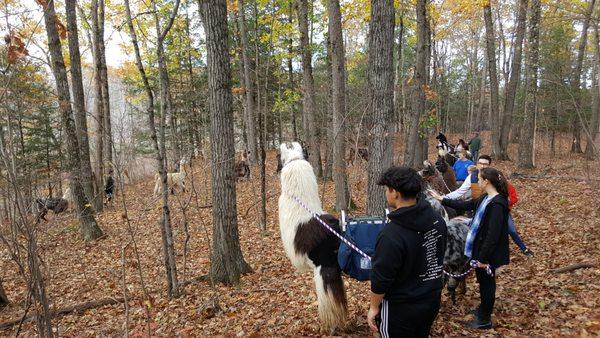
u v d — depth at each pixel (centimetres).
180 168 1449
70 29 1235
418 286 263
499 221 400
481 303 437
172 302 612
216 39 603
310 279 674
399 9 1520
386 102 615
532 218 925
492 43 2083
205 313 554
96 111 1518
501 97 3862
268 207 1318
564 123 2303
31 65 883
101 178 1365
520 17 1952
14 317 639
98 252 990
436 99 1984
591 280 541
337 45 1036
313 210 443
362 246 376
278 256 832
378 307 268
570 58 1962
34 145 1714
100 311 635
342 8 1370
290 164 456
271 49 1695
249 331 493
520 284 563
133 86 2530
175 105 2255
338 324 435
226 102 632
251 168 1728
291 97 1669
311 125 1564
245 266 716
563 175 1462
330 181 1565
